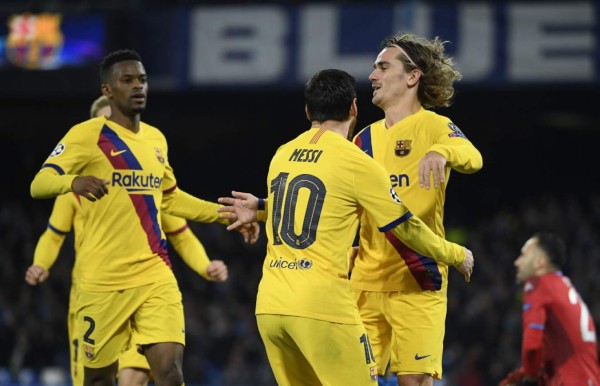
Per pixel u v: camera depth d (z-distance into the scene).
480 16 45.69
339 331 14.59
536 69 45.19
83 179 16.66
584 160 67.25
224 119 65.19
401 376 16.59
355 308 14.93
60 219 21.72
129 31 48.53
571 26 44.97
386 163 16.73
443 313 16.78
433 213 16.53
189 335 46.75
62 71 48.28
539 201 65.62
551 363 21.58
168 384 18.19
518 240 56.88
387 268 16.67
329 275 14.63
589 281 51.59
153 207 18.67
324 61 46.78
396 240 16.50
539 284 21.47
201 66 47.97
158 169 18.78
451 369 44.25
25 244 58.59
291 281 14.66
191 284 53.12
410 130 16.61
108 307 18.39
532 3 45.31
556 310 21.28
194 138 69.19
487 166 68.69
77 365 21.09
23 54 48.72
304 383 15.49
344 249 14.84
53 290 51.66
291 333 14.65
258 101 61.34
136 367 19.94
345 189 14.74
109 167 18.23
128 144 18.45
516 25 45.44
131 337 18.73
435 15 45.94
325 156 14.90
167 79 48.19
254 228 18.11
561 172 67.88
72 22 48.56
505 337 44.97
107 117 18.86
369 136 17.09
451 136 16.03
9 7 49.06
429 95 17.11
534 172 68.19
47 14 48.66
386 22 46.28
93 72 47.97
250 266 56.12
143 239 18.47
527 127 65.06
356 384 14.77
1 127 65.25
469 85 45.78
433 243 15.09
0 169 68.38
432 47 17.08
